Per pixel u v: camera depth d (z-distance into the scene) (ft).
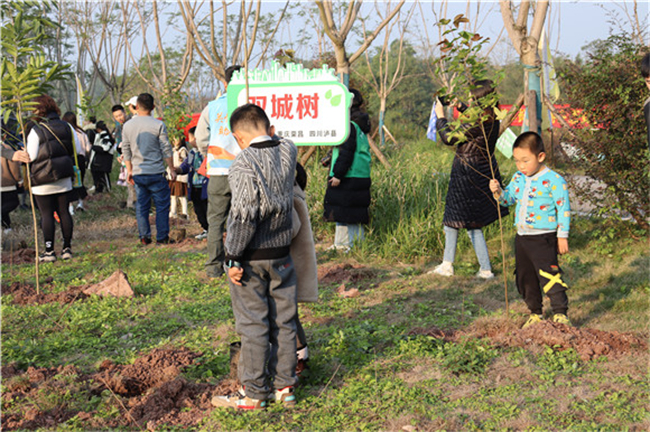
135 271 21.95
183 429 10.52
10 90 19.35
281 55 16.89
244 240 10.37
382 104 58.34
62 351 14.58
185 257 24.64
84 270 22.66
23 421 10.73
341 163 22.56
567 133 24.11
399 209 25.75
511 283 19.17
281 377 11.23
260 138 10.78
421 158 33.71
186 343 14.66
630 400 10.78
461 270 20.80
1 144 22.85
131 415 11.09
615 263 20.40
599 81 22.24
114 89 57.52
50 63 19.86
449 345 13.47
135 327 15.99
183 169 28.30
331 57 54.70
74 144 24.72
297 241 11.99
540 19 22.36
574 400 10.87
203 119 21.70
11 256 24.73
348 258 23.38
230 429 10.40
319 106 22.13
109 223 33.68
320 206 27.35
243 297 11.01
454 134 15.61
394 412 10.70
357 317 16.38
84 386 12.23
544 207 14.33
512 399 11.01
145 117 26.96
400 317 16.16
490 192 19.54
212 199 20.76
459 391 11.51
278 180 10.56
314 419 10.63
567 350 12.96
